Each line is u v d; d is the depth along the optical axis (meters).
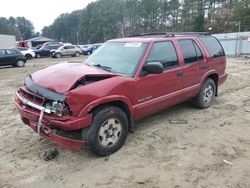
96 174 3.92
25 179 3.86
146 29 94.81
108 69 4.91
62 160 4.32
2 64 20.06
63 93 3.85
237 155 4.38
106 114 4.21
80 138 4.30
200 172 3.90
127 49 5.20
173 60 5.50
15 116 6.58
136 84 4.65
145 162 4.20
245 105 7.08
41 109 3.98
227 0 80.75
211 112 6.48
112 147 4.41
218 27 62.66
